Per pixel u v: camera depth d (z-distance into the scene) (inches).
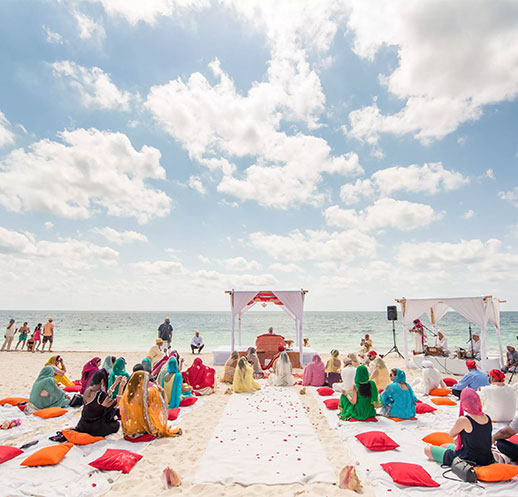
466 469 163.9
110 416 233.8
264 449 210.7
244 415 286.4
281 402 332.2
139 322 2637.8
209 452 205.6
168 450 211.9
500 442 185.5
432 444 214.4
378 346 1218.6
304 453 203.8
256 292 605.9
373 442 208.2
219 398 351.9
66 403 306.8
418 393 370.9
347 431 243.1
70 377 491.8
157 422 231.6
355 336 1605.6
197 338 799.7
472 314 511.5
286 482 167.2
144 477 174.9
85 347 1142.3
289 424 261.4
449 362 516.4
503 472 161.0
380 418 274.5
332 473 177.3
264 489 161.8
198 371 372.8
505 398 254.5
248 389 378.3
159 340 435.8
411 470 167.9
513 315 4739.2
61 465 182.5
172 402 309.3
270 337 580.4
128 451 197.2
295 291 595.5
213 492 159.3
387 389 278.7
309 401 339.6
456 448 180.4
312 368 417.4
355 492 157.9
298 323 592.1
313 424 265.1
